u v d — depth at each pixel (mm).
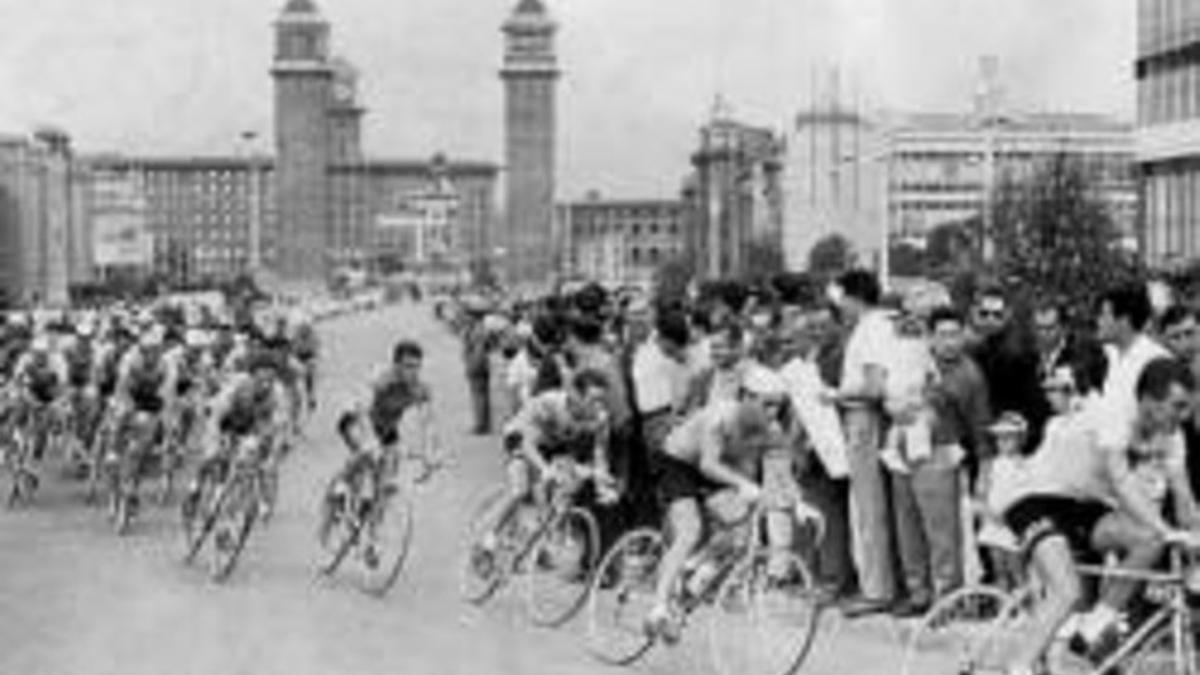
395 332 111125
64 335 29078
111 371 26516
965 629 11742
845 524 16422
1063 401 13227
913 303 15992
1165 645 10688
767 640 13117
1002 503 11352
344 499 18453
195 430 31469
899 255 106500
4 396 26875
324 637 15484
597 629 14453
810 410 16328
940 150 157125
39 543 21438
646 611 14102
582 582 15867
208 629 15891
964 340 15812
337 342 93812
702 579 13500
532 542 16234
